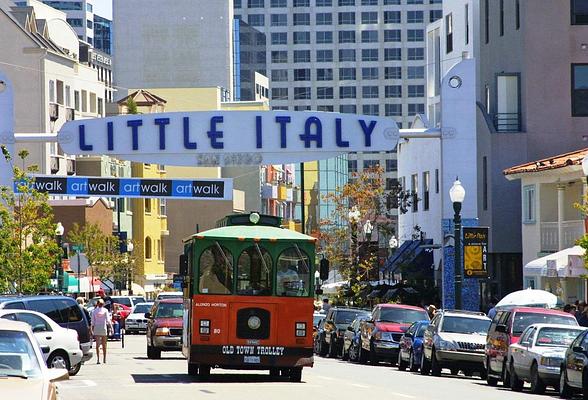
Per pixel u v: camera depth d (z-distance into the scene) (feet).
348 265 541.34
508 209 452.35
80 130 293.43
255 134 290.97
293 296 229.86
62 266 481.05
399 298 470.80
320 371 289.94
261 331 228.84
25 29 653.71
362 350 350.02
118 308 509.35
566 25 449.48
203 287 228.63
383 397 190.39
